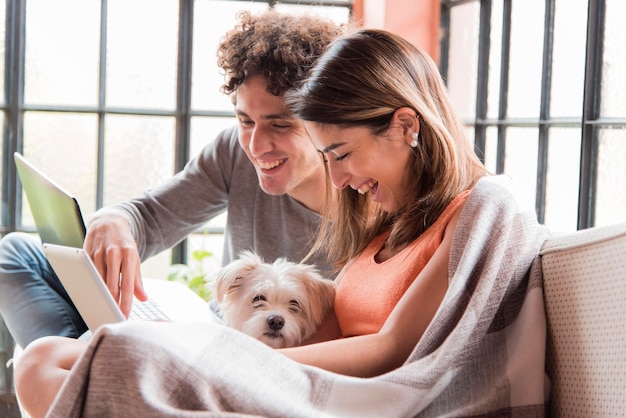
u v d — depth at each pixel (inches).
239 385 38.4
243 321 62.9
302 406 39.8
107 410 37.1
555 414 48.0
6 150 137.1
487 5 124.9
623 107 93.0
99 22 138.9
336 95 50.6
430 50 136.9
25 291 70.2
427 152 52.5
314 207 74.2
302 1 145.3
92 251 64.7
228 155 79.1
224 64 69.0
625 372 42.2
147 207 78.1
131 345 36.8
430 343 44.1
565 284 47.3
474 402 45.3
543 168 110.4
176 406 37.4
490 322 45.8
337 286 60.9
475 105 127.7
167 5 140.9
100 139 140.1
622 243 43.4
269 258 76.9
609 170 95.2
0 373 135.9
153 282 83.1
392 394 41.7
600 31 96.6
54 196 61.5
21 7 135.0
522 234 48.6
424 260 51.1
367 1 142.9
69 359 47.8
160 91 142.2
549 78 109.0
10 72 136.0
